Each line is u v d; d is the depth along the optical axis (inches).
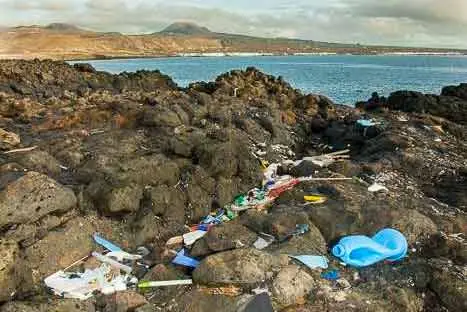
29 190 375.6
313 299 351.6
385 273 388.2
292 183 570.3
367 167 636.7
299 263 387.5
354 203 476.1
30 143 613.9
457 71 4382.4
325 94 2142.0
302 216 441.1
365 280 380.5
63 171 515.2
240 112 923.4
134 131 690.2
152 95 997.8
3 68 1497.3
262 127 869.2
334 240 434.0
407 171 648.4
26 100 925.2
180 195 488.7
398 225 437.4
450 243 416.2
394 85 2677.2
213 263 362.3
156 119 707.4
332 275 380.5
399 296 353.7
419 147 743.1
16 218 359.3
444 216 491.2
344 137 881.5
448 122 950.4
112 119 745.6
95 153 560.7
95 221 423.2
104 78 1686.8
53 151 574.2
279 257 378.0
